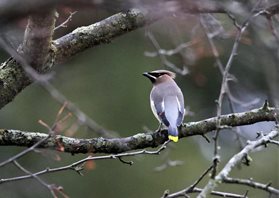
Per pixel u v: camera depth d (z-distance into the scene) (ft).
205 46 46.34
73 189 65.82
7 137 30.12
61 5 18.17
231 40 53.06
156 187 67.36
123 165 67.41
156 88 38.68
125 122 67.97
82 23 36.76
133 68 68.85
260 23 28.94
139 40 66.85
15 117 65.77
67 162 65.82
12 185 63.41
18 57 25.66
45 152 30.07
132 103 68.44
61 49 31.58
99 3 19.69
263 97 61.11
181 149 69.46
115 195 66.95
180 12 24.66
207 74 68.33
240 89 61.67
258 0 28.17
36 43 29.30
